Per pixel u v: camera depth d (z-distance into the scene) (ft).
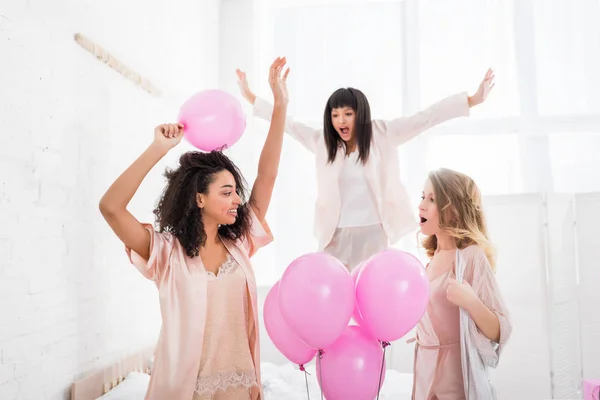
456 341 5.52
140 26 8.77
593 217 9.78
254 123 12.65
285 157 12.54
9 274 5.38
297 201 12.45
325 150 8.25
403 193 8.14
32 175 5.79
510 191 11.68
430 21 12.39
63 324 6.34
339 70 12.74
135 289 8.39
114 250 7.67
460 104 8.02
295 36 12.99
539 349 9.26
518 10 11.97
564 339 9.52
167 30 9.97
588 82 11.59
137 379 7.39
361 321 5.42
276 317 5.40
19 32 5.61
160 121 9.55
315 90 12.78
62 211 6.35
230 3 13.12
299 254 12.39
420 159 12.03
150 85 8.82
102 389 7.05
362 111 7.85
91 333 6.98
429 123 8.13
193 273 5.21
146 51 8.98
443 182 5.83
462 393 5.41
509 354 9.49
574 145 11.46
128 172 5.16
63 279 6.35
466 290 5.27
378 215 8.02
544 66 11.78
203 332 5.06
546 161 11.55
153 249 5.23
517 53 11.90
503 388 9.49
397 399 7.72
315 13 12.96
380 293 4.95
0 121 5.29
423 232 5.98
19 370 5.51
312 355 5.46
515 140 11.73
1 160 5.30
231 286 5.30
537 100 11.73
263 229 5.94
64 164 6.41
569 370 9.56
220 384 5.08
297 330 4.85
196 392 5.00
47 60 6.10
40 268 5.90
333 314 4.77
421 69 12.35
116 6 7.91
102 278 7.30
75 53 6.71
